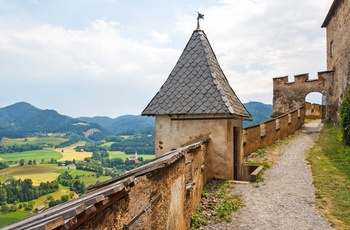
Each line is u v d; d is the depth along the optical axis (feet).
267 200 30.32
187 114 35.50
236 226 24.50
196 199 27.86
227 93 37.37
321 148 54.80
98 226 8.96
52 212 8.36
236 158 40.57
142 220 14.11
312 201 29.63
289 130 73.82
